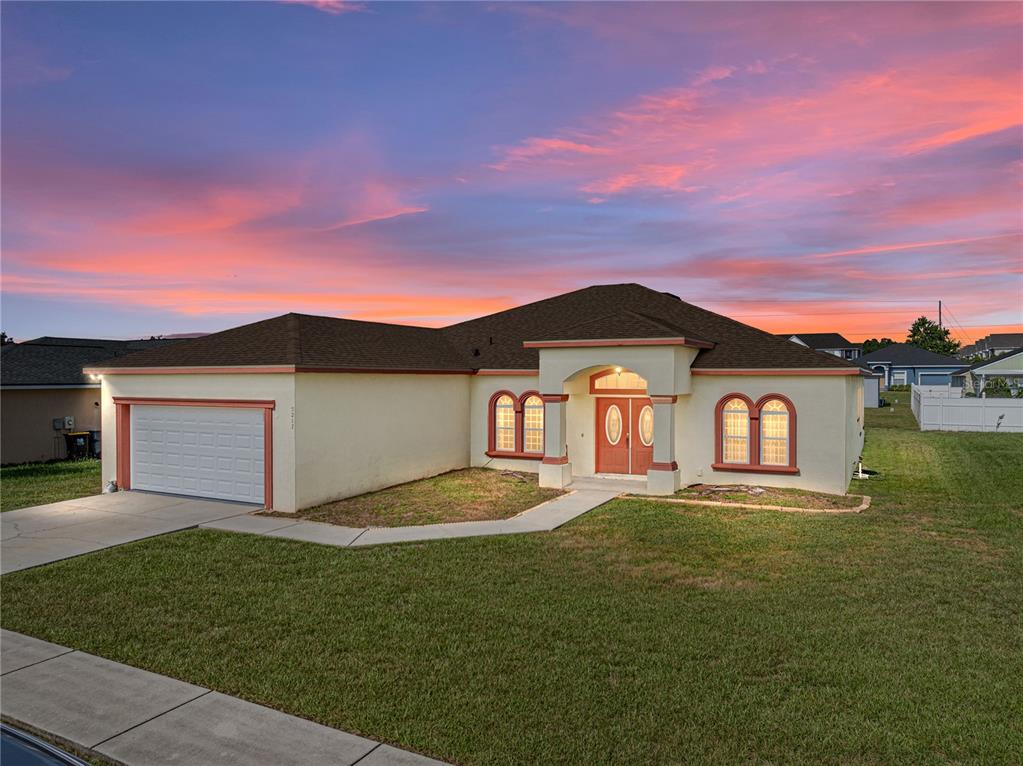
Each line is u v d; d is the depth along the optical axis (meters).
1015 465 20.95
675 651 7.33
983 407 31.34
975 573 10.03
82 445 24.91
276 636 7.83
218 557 11.09
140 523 13.50
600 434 19.52
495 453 20.39
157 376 16.69
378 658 7.21
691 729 5.76
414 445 18.47
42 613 8.62
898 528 12.86
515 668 6.95
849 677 6.70
